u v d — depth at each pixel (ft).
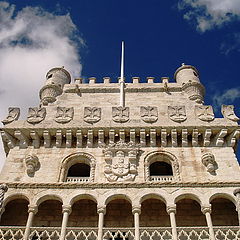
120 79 109.40
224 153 83.15
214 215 78.07
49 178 79.36
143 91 103.96
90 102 100.58
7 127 86.89
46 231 69.41
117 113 90.63
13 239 68.80
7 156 84.89
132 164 80.59
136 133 86.69
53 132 86.84
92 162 81.76
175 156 82.69
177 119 88.63
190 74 109.50
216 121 87.35
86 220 78.13
